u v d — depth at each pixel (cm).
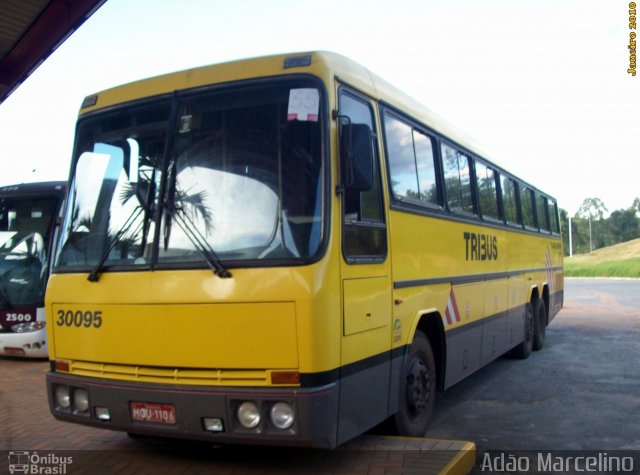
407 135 628
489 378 973
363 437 576
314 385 428
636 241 8106
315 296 430
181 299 459
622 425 695
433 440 563
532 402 810
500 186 983
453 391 884
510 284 1005
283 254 440
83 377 504
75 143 558
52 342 530
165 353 464
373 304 508
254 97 479
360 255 493
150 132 510
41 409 759
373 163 511
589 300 2639
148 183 498
